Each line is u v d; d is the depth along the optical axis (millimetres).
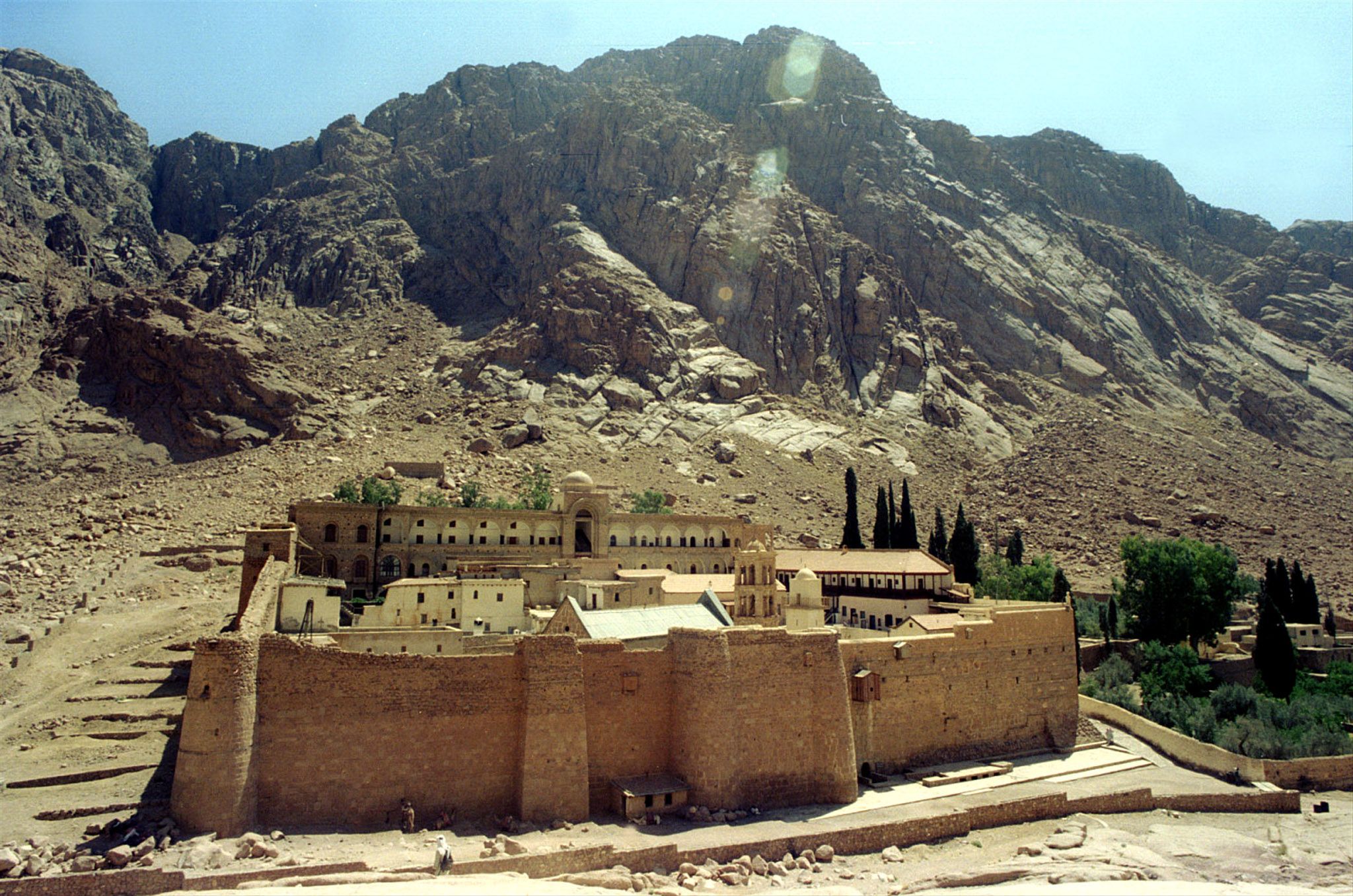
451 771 44781
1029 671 68000
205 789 39062
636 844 42750
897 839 48500
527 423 153875
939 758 62000
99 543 96000
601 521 100438
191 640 66062
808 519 141000
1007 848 48969
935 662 62469
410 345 194250
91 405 148750
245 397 146375
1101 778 62188
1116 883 40938
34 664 60938
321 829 41750
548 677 46281
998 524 156625
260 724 41438
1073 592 121812
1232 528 162500
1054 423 197625
